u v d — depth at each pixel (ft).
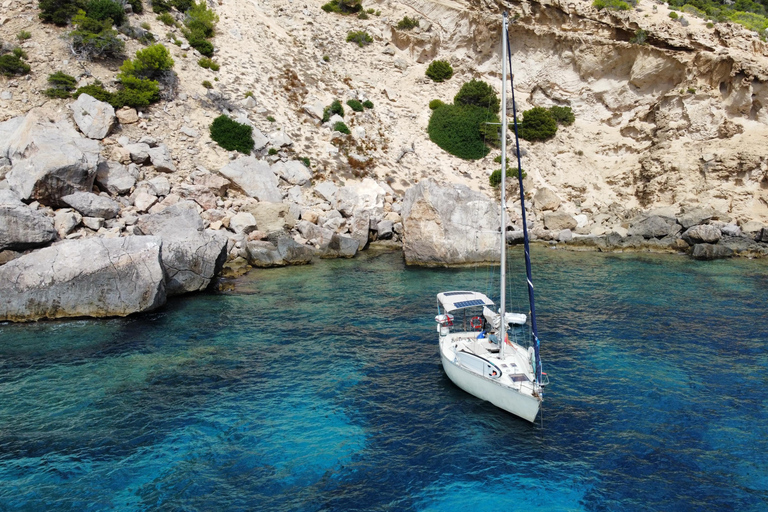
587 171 188.96
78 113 138.92
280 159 161.17
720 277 118.52
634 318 91.50
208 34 196.75
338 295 104.06
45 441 53.78
